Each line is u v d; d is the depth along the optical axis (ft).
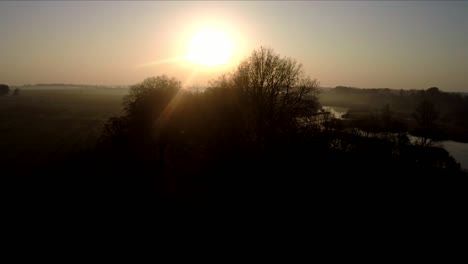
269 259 72.64
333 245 79.66
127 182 128.16
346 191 114.93
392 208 106.11
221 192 115.96
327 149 138.21
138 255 74.74
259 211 98.78
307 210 99.25
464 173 161.07
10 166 148.36
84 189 119.96
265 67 147.23
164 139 153.07
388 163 153.07
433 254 77.97
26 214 98.17
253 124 142.20
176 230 87.15
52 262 72.23
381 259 74.33
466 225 95.86
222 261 71.92
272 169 122.21
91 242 81.00
